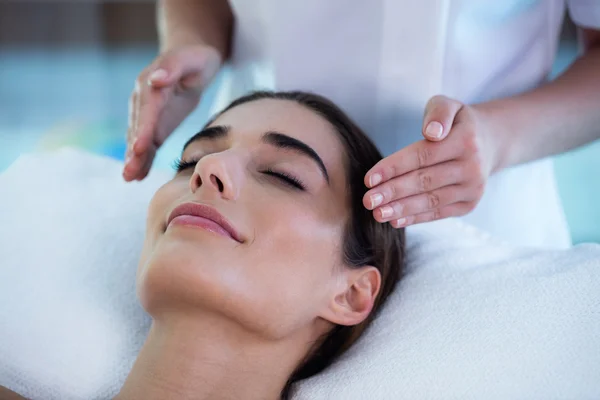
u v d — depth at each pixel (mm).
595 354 965
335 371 1059
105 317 1198
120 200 1414
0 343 1165
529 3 1233
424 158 968
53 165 1495
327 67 1284
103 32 4719
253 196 988
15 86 3969
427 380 990
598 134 1240
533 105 1149
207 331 979
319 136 1116
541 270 1120
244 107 1170
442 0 1166
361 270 1107
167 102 1251
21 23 4633
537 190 1379
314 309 1041
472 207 1042
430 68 1222
